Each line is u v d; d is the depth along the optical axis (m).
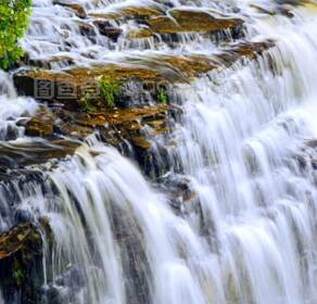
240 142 16.48
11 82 14.86
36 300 11.70
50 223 11.91
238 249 14.57
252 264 14.64
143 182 13.87
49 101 14.66
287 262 15.25
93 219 12.59
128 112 14.77
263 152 16.52
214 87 16.59
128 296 12.84
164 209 13.77
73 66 15.93
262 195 15.82
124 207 13.11
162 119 14.88
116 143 13.96
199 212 14.42
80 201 12.48
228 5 20.72
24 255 11.48
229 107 16.59
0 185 11.73
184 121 15.38
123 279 12.79
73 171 12.73
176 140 14.85
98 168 13.12
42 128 13.70
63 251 12.00
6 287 11.40
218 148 15.81
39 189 12.09
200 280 13.73
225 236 14.62
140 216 13.30
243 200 15.55
